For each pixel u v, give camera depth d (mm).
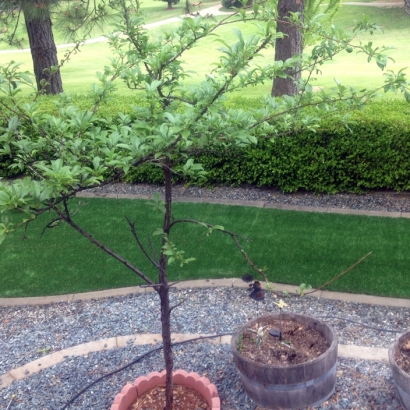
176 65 2477
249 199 6551
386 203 6090
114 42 2865
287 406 2869
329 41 2543
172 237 5559
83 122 2393
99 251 5391
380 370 3242
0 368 3678
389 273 4543
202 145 2328
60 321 4270
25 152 2410
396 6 24797
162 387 3164
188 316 4125
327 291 4359
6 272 5125
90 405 3162
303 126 2961
